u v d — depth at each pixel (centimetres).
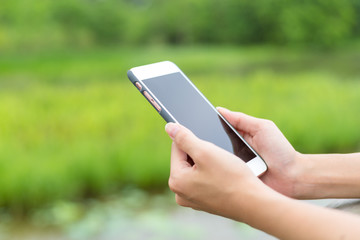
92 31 3497
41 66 2391
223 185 56
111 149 403
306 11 3203
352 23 3388
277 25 3316
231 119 87
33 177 347
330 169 78
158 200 350
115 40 3612
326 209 47
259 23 3406
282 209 49
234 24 3453
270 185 82
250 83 969
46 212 333
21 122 557
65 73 2086
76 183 363
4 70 2188
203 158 58
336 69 1988
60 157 388
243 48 3334
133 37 3653
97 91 870
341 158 79
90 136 496
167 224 290
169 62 91
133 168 386
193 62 2405
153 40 3691
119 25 3603
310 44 3266
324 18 3222
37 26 3272
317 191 79
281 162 81
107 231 285
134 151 404
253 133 85
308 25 3222
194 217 304
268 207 50
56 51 3228
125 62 2517
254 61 2581
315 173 79
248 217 53
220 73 1923
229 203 55
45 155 402
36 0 3281
